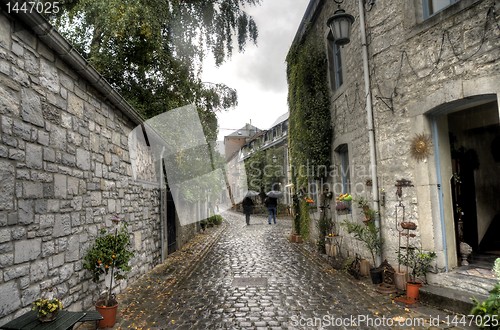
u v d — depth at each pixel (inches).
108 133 193.0
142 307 170.6
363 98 235.5
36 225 123.2
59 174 139.8
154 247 276.5
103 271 154.7
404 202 194.4
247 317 154.4
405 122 194.1
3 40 109.9
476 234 228.2
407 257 182.4
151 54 321.7
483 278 161.9
